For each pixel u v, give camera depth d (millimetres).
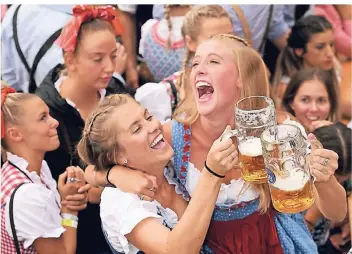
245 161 2133
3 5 4262
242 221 2469
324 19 4359
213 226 2486
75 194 2998
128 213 2221
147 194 2287
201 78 2365
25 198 2764
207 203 2127
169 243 2115
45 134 2965
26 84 4016
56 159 3238
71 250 2945
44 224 2793
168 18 3965
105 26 3264
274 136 2080
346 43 4773
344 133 3213
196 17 3449
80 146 2428
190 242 2111
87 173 2576
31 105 2936
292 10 4656
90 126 2355
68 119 3250
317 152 2283
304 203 2051
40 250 2844
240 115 2102
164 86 3455
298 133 2029
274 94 3924
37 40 3830
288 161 2006
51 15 3883
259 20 4121
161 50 4020
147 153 2303
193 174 2471
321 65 4367
